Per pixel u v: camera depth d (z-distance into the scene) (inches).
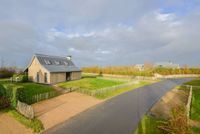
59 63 2004.2
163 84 2305.6
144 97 1336.1
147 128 682.8
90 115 824.3
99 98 1206.9
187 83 2461.9
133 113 883.4
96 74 3617.1
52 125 681.6
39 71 1728.6
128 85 1950.1
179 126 543.2
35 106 912.9
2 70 2101.4
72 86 1605.6
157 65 5959.6
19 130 613.9
